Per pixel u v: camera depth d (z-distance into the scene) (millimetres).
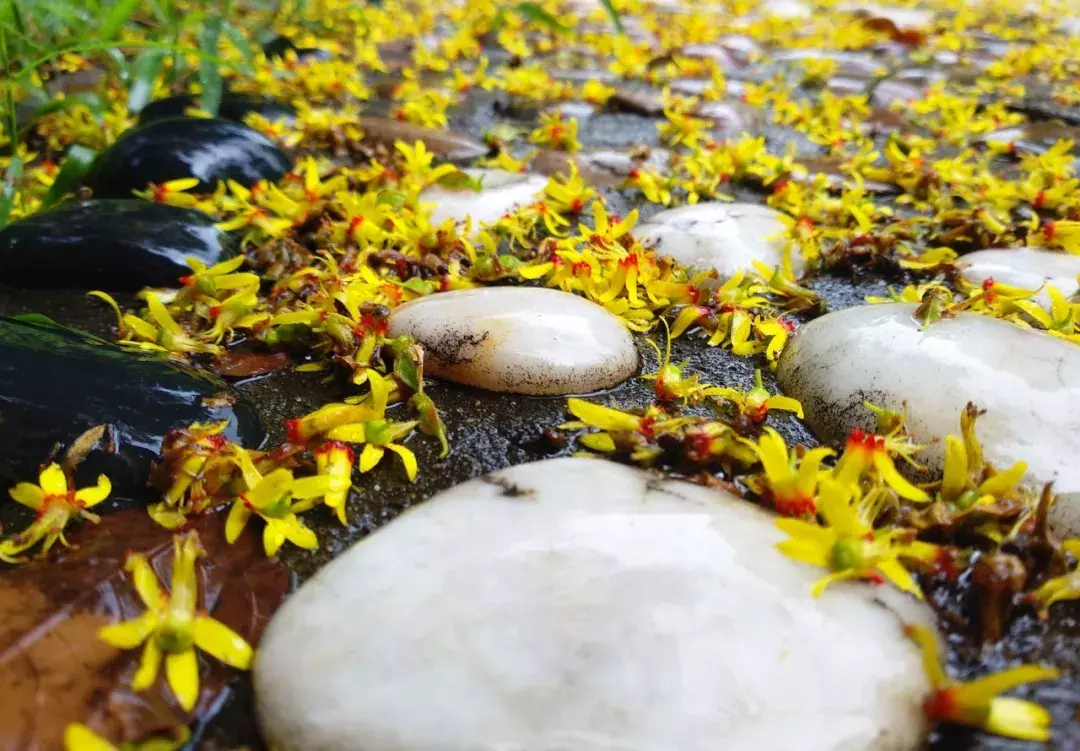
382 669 84
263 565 107
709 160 249
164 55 287
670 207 236
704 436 115
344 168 235
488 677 82
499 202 215
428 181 213
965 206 237
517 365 142
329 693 83
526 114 337
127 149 221
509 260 177
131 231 179
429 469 127
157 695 88
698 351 160
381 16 521
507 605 89
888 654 87
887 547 92
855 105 341
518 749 78
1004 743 84
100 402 119
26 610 93
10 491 106
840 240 192
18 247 177
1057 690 91
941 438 117
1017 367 121
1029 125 322
